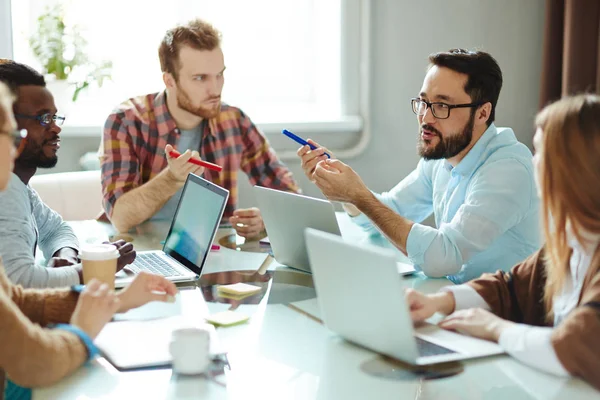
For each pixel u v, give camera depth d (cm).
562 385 118
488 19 347
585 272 131
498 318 137
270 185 274
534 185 196
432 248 184
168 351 130
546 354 122
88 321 130
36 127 184
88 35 332
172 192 231
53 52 312
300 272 187
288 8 354
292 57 358
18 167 186
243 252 208
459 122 200
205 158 265
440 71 201
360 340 134
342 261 130
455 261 185
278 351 133
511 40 350
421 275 188
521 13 349
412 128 350
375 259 121
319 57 355
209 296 165
